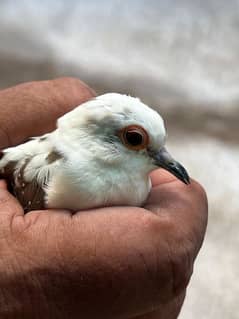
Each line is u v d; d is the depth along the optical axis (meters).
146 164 0.16
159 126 0.15
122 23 0.54
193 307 0.30
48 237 0.13
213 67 0.49
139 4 0.57
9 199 0.15
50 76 0.48
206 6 0.56
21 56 0.50
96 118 0.15
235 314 0.29
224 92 0.46
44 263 0.13
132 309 0.14
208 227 0.33
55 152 0.15
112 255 0.13
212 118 0.43
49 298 0.13
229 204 0.35
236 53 0.50
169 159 0.16
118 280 0.13
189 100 0.45
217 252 0.32
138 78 0.48
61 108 0.19
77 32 0.54
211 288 0.30
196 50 0.51
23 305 0.13
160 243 0.13
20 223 0.13
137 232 0.13
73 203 0.15
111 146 0.15
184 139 0.40
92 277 0.13
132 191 0.15
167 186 0.16
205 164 0.37
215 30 0.53
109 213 0.14
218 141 0.40
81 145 0.15
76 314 0.13
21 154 0.17
